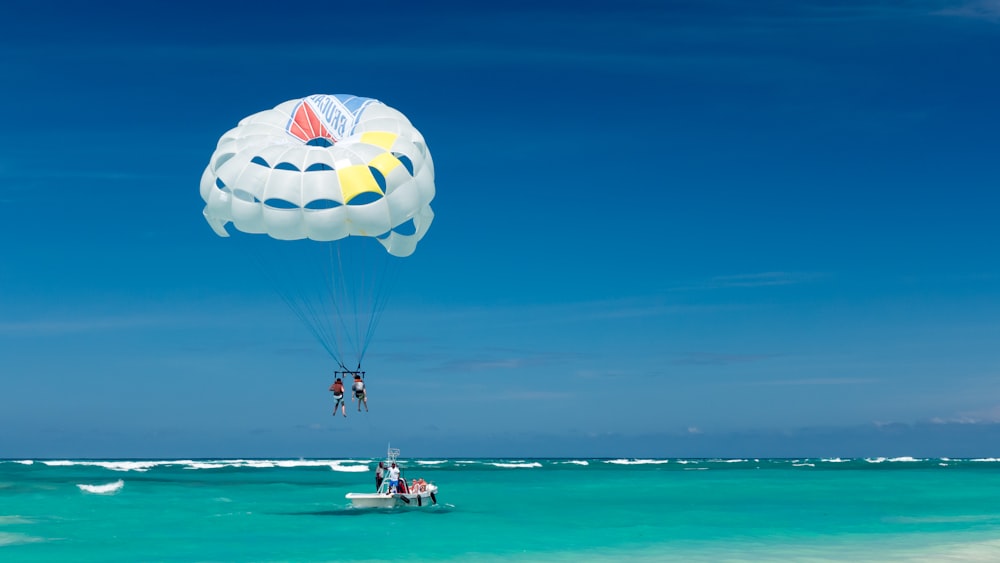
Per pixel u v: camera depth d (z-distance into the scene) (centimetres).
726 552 2230
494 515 3247
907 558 2116
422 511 3338
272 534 2602
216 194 2327
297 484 5650
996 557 2134
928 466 12562
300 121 2402
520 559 2098
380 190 2238
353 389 2298
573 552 2228
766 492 4862
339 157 2244
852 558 2116
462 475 7806
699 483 6069
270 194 2194
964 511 3522
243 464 12275
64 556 2175
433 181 2452
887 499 4288
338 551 2236
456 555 2167
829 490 5112
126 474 7294
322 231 2252
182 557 2145
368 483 5825
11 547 2341
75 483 5478
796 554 2192
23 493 4475
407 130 2419
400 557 2134
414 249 2541
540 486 5603
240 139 2319
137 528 2778
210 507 3619
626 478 7038
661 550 2267
